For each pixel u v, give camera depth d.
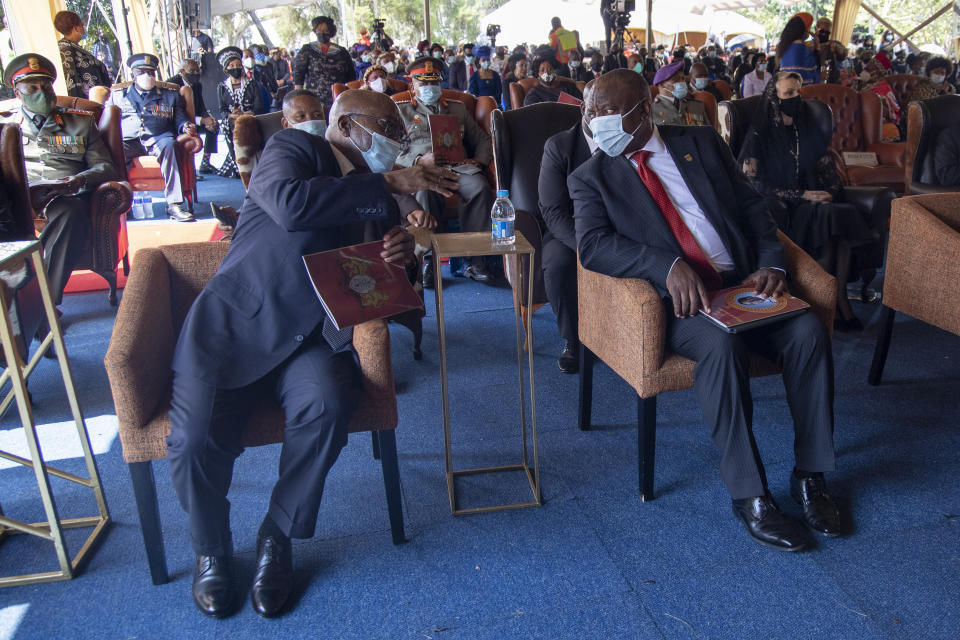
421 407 2.62
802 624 1.54
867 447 2.25
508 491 2.09
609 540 1.85
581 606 1.62
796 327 1.84
